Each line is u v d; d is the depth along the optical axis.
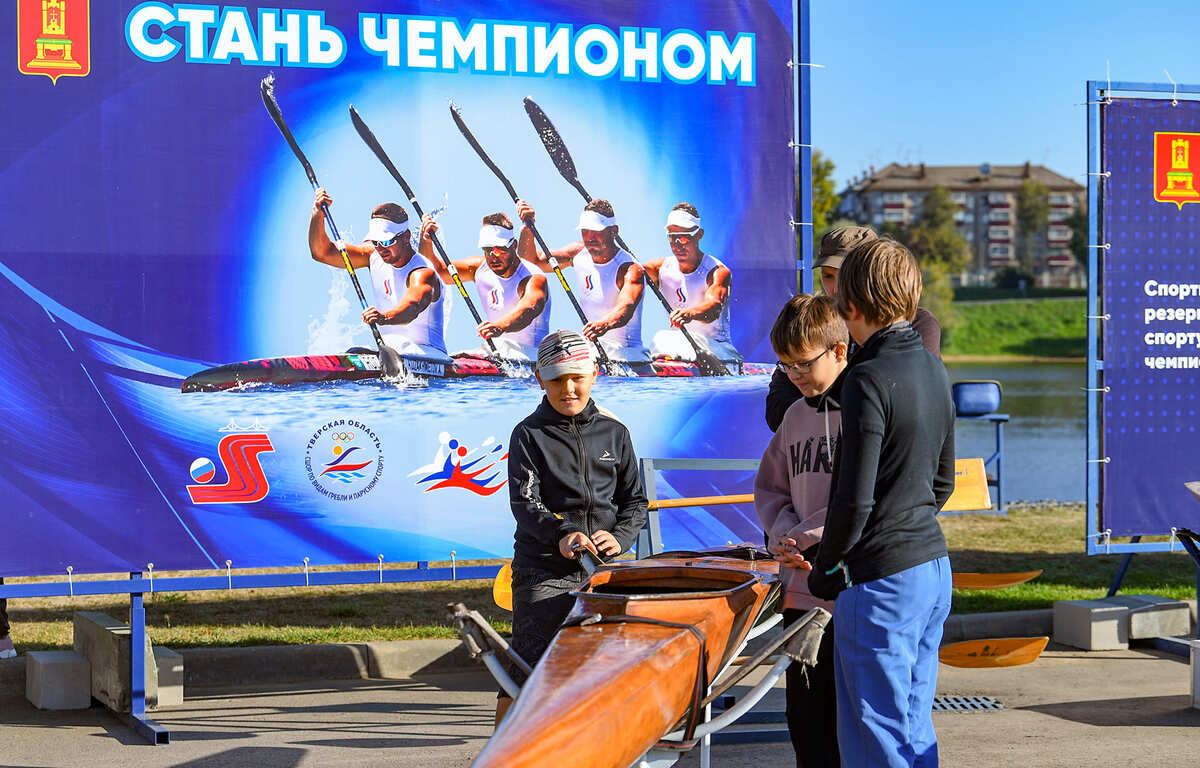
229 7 6.36
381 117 6.59
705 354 7.05
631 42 6.94
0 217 6.07
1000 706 6.49
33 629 8.06
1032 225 113.81
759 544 7.12
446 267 6.69
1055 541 11.74
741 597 4.05
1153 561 10.76
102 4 6.19
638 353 6.96
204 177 6.33
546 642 4.47
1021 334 90.81
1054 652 7.84
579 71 6.88
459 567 6.76
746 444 7.11
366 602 8.99
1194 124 7.97
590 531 4.56
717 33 7.05
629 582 4.40
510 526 6.75
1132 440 7.94
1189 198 7.97
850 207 120.94
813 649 3.62
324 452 6.50
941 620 3.92
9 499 6.08
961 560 10.59
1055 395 54.16
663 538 7.02
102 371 6.20
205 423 6.34
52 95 6.13
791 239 7.17
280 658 7.17
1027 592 9.15
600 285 6.91
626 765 3.20
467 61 6.71
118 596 9.25
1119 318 7.91
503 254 6.77
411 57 6.63
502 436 6.75
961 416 9.32
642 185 6.96
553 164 6.84
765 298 7.13
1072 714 6.33
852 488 3.64
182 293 6.30
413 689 6.96
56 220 6.14
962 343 91.56
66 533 6.15
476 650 3.62
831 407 4.32
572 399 4.51
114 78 6.21
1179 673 7.26
